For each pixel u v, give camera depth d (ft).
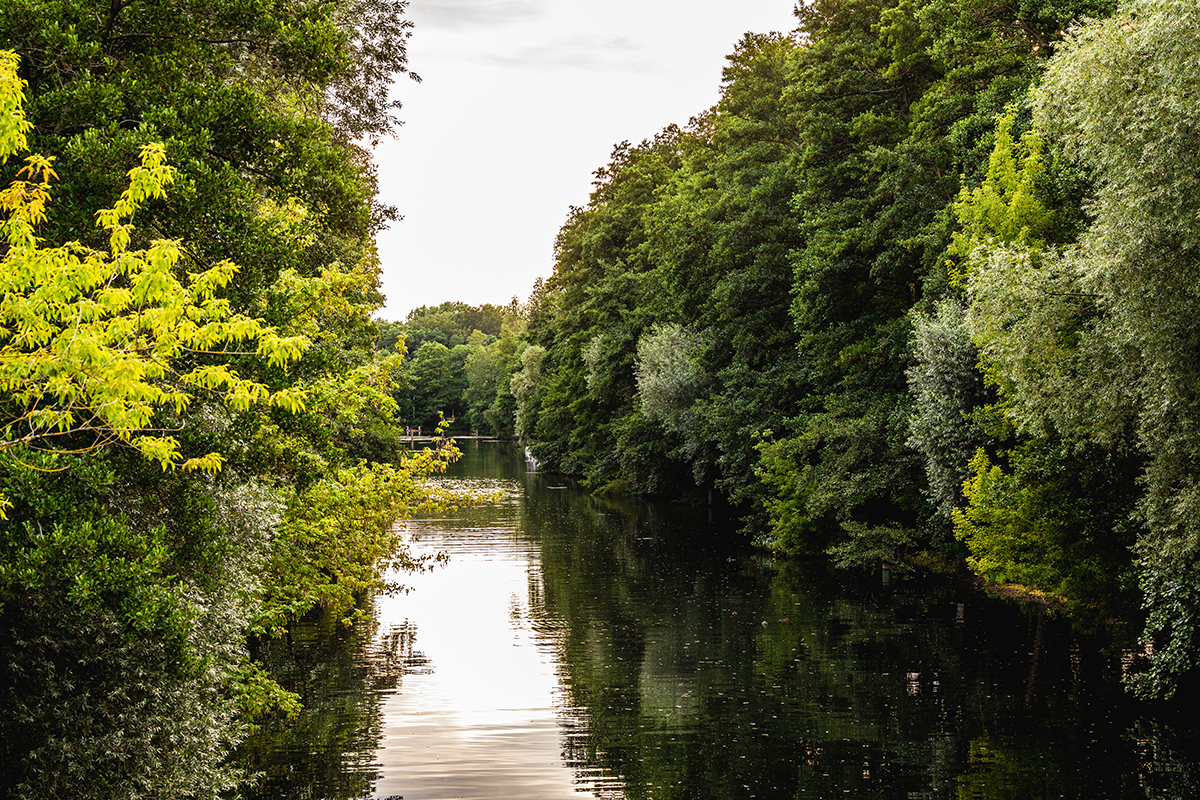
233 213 29.86
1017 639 63.21
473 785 39.37
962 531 69.62
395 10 66.85
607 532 123.13
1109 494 56.70
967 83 82.74
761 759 42.19
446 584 87.15
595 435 189.06
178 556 30.73
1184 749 42.04
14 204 21.11
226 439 29.01
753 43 133.49
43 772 26.17
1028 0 74.54
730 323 122.21
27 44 28.58
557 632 68.13
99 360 19.89
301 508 48.70
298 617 54.65
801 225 100.12
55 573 23.12
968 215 68.69
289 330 30.94
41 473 23.22
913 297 94.38
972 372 70.38
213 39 35.50
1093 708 48.14
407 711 49.98
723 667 58.03
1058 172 60.13
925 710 48.52
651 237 163.32
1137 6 42.55
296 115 46.83
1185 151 39.73
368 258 74.38
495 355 411.54
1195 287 40.24
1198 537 41.55
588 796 38.17
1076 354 47.44
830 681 54.34
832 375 104.17
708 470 140.87
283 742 45.37
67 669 26.18
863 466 89.86
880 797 37.50
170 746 30.01
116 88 28.63
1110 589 60.70
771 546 102.68
